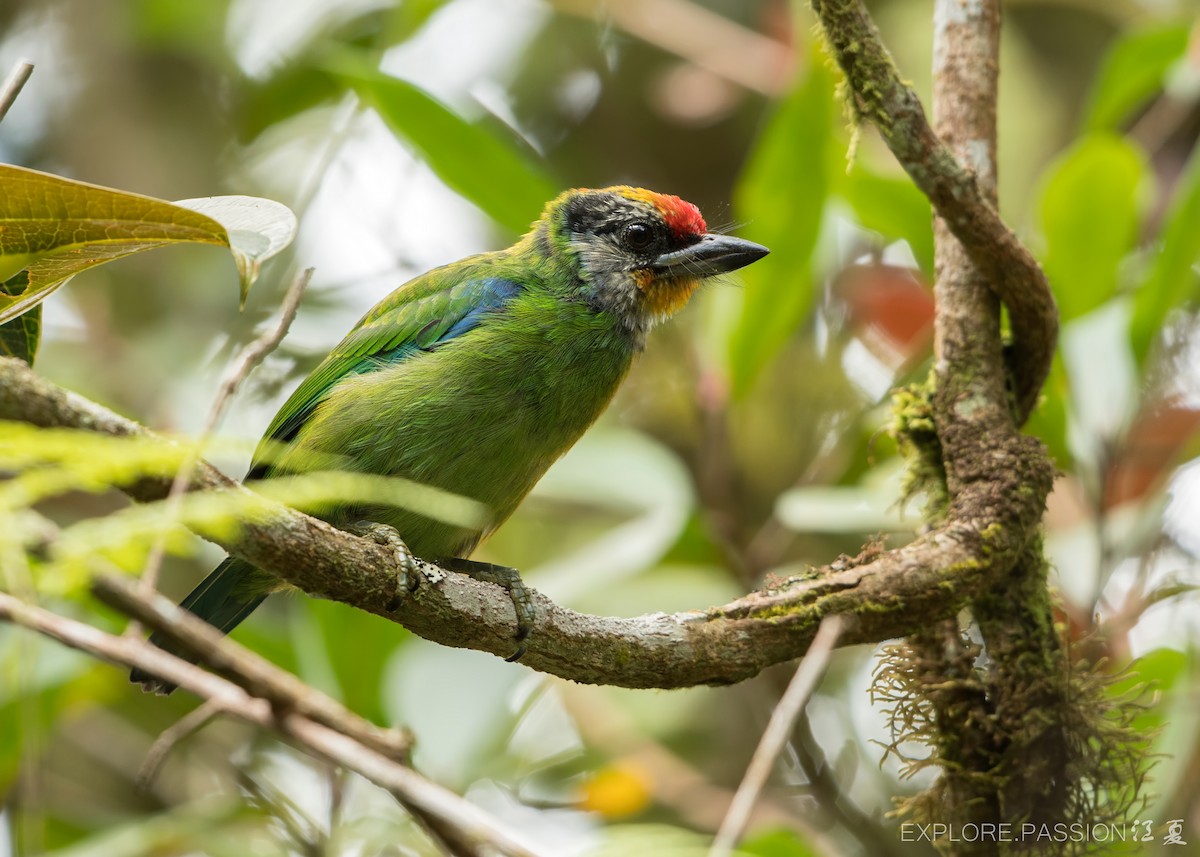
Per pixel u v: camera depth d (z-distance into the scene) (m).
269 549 5.73
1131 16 13.52
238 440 4.29
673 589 10.76
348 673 9.30
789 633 6.66
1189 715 8.52
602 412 9.23
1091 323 9.57
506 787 11.02
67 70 14.70
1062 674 7.04
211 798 9.86
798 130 9.61
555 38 14.46
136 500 4.95
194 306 13.30
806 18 10.48
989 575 6.81
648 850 6.86
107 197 4.65
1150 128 13.48
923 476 7.54
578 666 6.59
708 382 11.23
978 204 6.86
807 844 8.55
